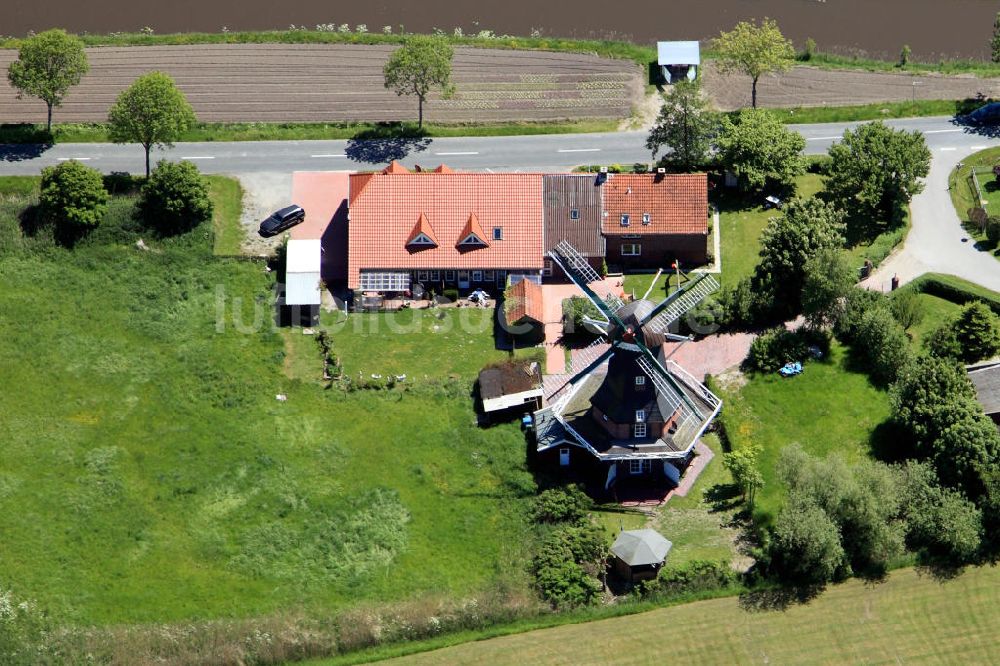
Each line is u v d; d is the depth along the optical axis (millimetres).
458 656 198375
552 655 198000
